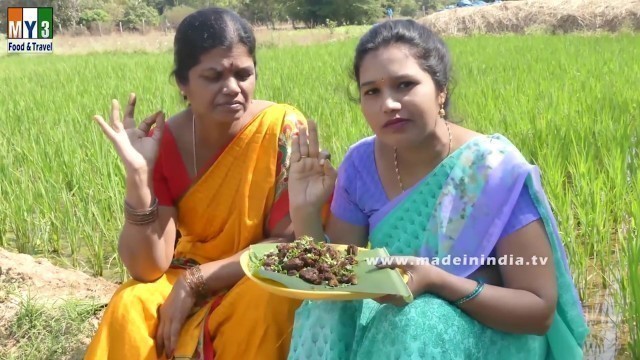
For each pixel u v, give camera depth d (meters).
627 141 6.48
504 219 2.68
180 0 76.25
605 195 5.28
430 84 2.66
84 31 52.78
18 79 17.66
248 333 3.13
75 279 4.80
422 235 2.83
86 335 3.98
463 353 2.54
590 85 10.18
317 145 3.09
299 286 2.62
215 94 3.18
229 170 3.38
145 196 3.21
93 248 5.20
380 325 2.57
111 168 6.12
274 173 3.39
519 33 30.34
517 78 11.61
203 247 3.53
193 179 3.41
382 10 59.72
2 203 6.06
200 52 3.14
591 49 16.95
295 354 2.80
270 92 11.48
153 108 10.08
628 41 18.91
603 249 4.63
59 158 7.08
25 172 6.62
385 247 2.95
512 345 2.69
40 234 5.72
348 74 2.96
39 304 4.27
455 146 2.80
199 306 3.28
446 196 2.74
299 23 64.06
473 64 14.54
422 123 2.65
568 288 2.79
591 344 3.79
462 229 2.72
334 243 3.16
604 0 29.19
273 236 3.44
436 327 2.48
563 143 6.68
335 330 2.72
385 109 2.61
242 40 3.18
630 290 3.73
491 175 2.69
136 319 3.17
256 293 3.13
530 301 2.62
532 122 7.64
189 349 3.17
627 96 9.05
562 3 30.31
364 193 3.03
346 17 59.50
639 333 3.44
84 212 5.75
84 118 9.57
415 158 2.83
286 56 20.86
